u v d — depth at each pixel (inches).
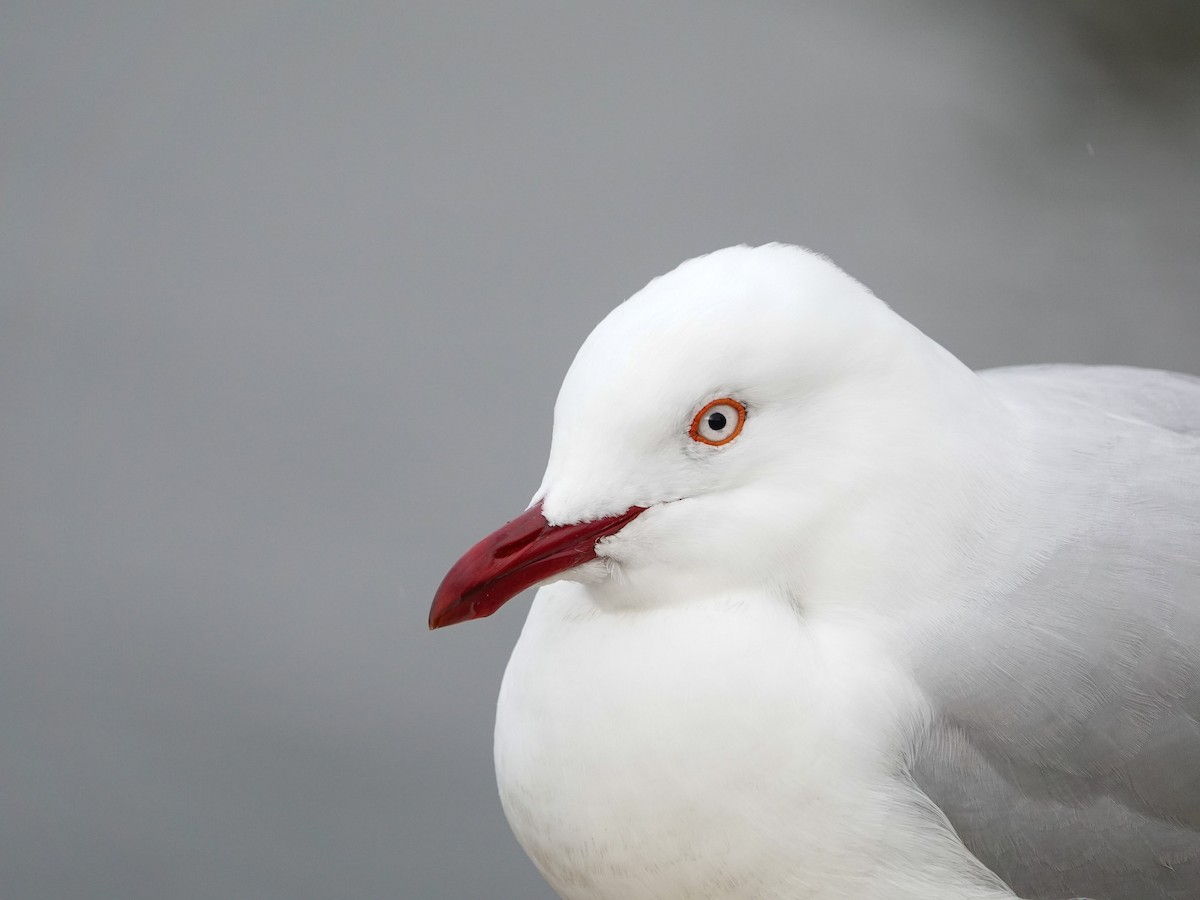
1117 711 133.6
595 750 133.1
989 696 133.4
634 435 132.8
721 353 132.6
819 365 132.8
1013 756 133.5
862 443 133.0
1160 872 134.0
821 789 132.9
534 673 133.7
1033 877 133.8
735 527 133.0
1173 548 133.8
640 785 133.0
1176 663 133.6
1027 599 133.5
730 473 133.0
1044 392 135.4
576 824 133.3
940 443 133.3
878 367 133.0
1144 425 134.9
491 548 133.0
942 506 133.3
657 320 132.8
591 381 133.0
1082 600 133.6
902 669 133.3
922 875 133.3
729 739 132.9
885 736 133.0
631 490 133.0
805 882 133.2
